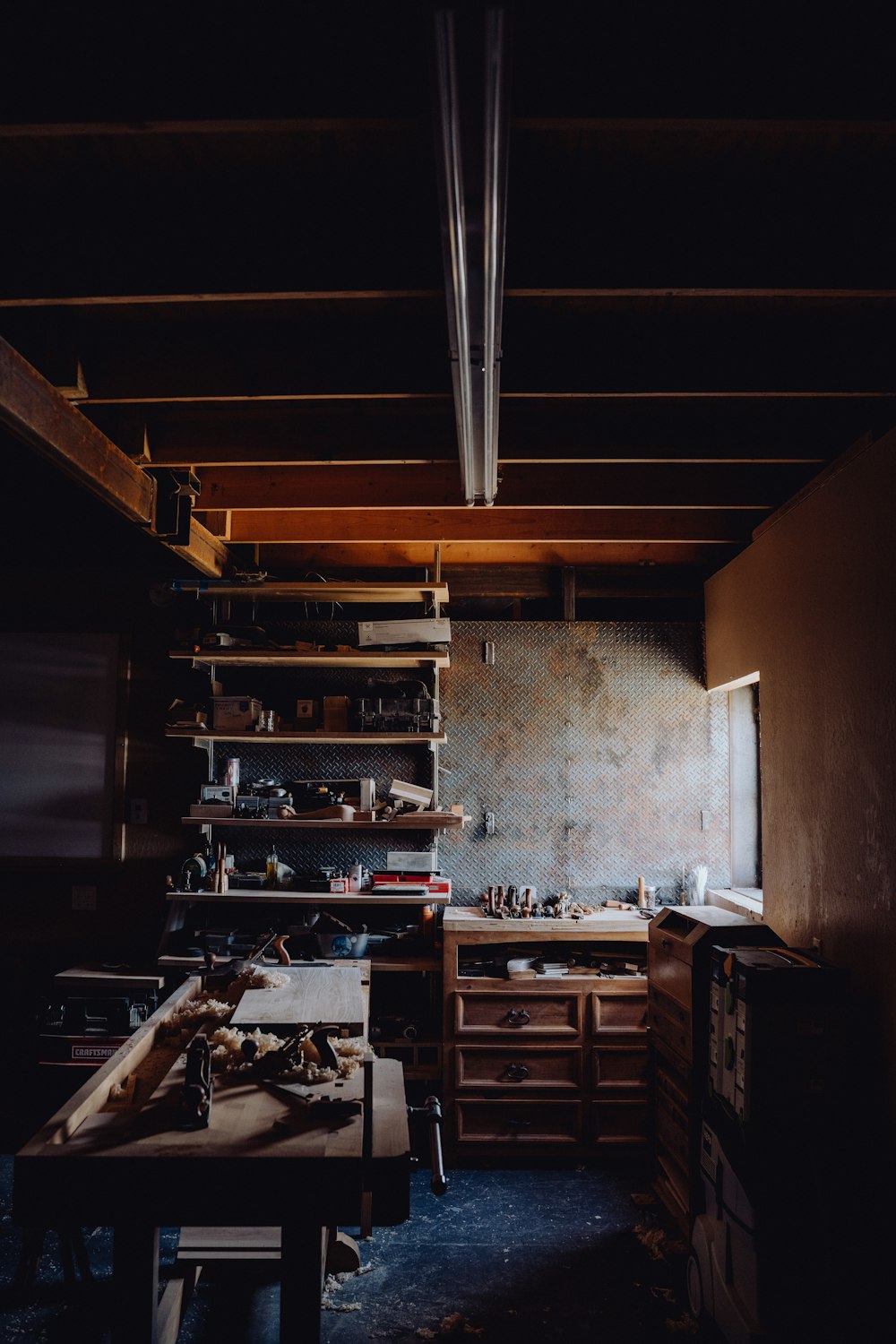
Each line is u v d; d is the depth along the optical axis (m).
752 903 4.33
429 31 1.26
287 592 4.47
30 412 2.46
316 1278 2.07
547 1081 4.38
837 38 1.71
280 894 4.55
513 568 5.18
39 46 1.73
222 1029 2.83
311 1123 2.24
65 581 4.99
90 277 2.28
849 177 2.23
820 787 3.40
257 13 1.72
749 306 2.70
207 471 4.04
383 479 3.98
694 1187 3.29
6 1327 2.95
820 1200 2.65
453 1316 3.04
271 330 2.85
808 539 3.55
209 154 2.13
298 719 4.70
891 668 2.85
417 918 4.90
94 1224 2.02
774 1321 2.57
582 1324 3.01
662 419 3.39
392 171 2.21
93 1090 2.37
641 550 5.13
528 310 2.74
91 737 4.90
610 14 1.72
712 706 5.05
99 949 4.80
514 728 5.04
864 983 2.99
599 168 2.19
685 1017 3.50
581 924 4.47
